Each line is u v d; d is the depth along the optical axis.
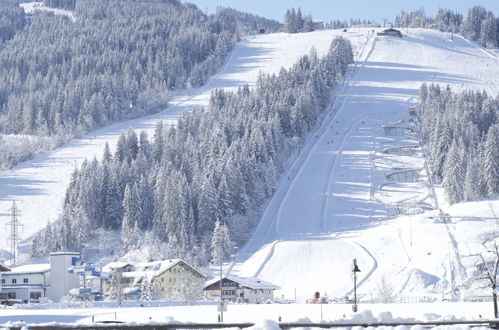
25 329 40.88
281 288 157.62
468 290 115.56
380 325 43.28
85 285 155.62
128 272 160.38
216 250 193.00
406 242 185.88
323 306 95.25
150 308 100.25
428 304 92.62
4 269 151.38
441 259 167.25
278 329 40.16
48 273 159.75
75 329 41.31
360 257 178.25
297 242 195.62
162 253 196.25
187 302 127.31
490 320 44.34
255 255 191.12
